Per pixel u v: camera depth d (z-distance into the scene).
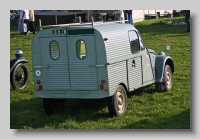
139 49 13.00
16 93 14.55
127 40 12.47
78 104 13.18
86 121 11.79
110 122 11.66
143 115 12.07
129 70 12.49
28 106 13.29
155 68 13.88
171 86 14.32
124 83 12.27
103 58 11.65
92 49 11.71
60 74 12.09
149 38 25.27
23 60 15.01
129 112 12.26
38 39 12.21
